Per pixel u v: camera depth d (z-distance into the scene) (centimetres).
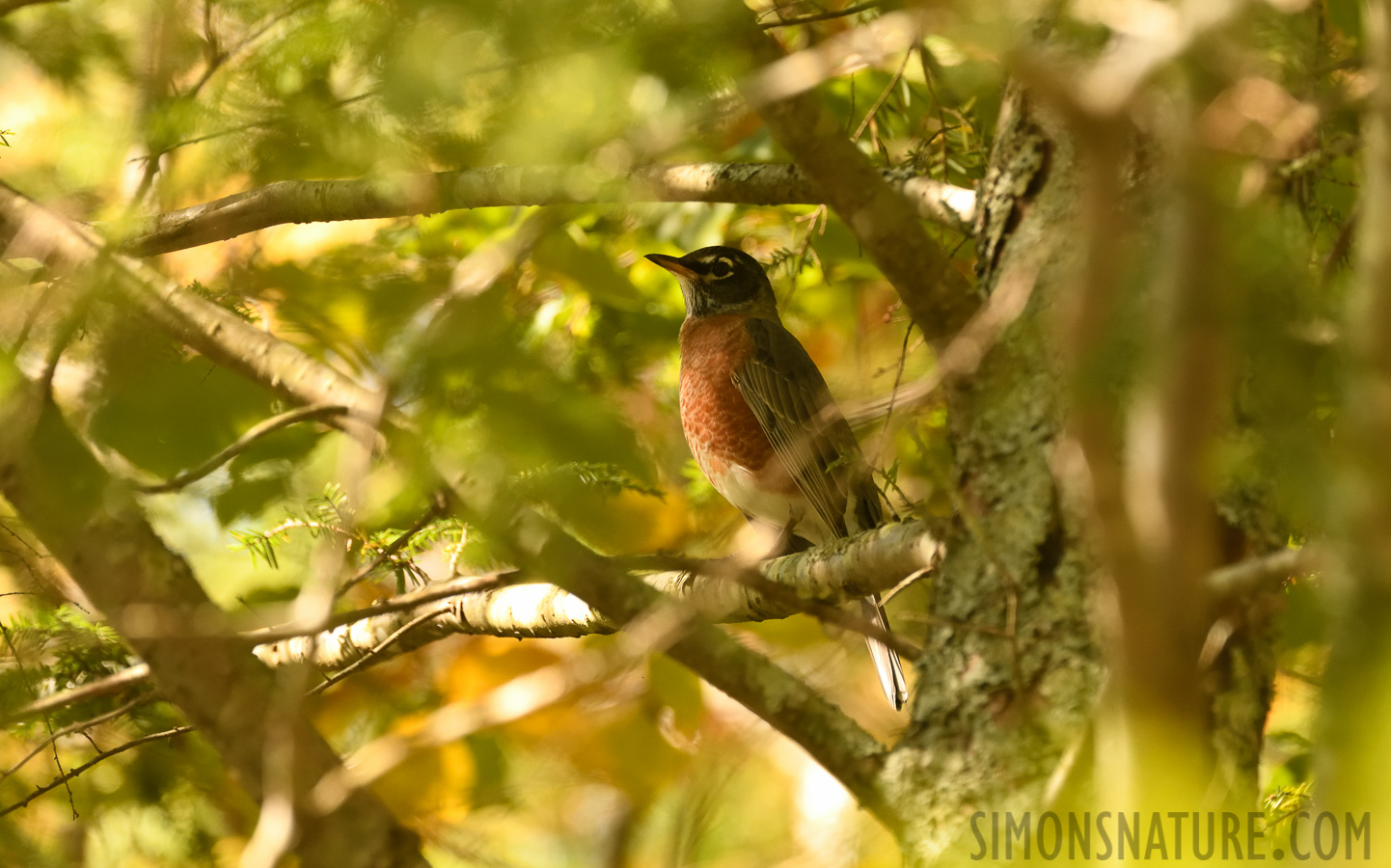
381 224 980
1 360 542
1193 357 298
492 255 558
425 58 408
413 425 442
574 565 487
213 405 637
